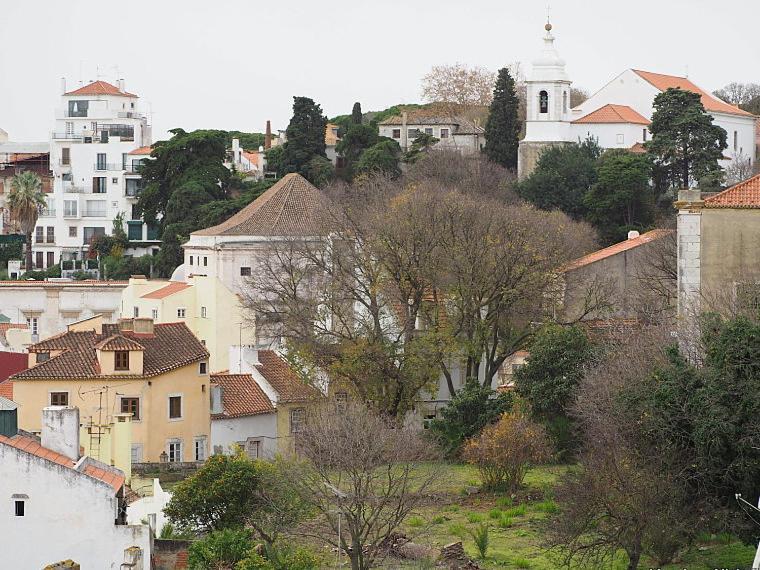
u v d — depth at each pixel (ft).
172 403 548.72
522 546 420.77
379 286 614.34
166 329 570.87
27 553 322.34
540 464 535.19
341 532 391.45
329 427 447.42
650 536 377.30
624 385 426.92
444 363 626.64
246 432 573.74
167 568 355.36
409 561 393.09
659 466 378.94
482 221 642.63
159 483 445.37
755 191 485.15
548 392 546.67
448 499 479.41
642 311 618.44
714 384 377.30
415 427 586.86
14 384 534.78
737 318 394.93
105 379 536.83
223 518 390.42
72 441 344.08
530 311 622.54
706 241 478.59
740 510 372.38
